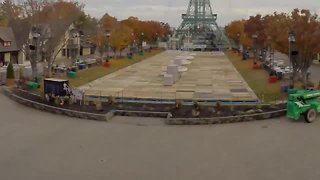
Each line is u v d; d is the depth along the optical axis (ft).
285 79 142.41
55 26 173.17
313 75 167.32
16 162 58.95
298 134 73.36
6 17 256.52
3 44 209.26
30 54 149.18
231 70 191.62
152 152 63.87
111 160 59.82
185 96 114.73
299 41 116.26
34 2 297.94
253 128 78.64
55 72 164.04
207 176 53.01
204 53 363.15
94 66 202.28
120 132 76.69
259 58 247.50
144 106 96.32
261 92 118.01
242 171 54.80
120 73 176.14
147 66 213.25
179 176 53.06
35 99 105.70
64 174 53.93
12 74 136.77
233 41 457.27
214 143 68.69
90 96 111.04
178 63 198.29
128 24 344.69
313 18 128.36
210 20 469.98
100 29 283.79
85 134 75.15
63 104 98.17
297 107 81.30
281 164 57.47
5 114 93.40
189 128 79.71
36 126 81.66
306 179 51.65
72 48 238.68
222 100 105.29
